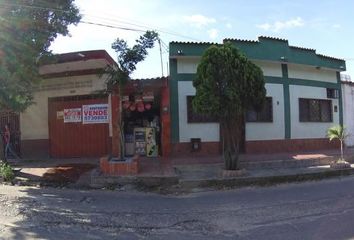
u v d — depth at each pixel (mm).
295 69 21234
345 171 16000
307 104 21812
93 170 15258
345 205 10422
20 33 13984
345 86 23984
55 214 9758
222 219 9242
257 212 9836
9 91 14125
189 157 18031
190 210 10211
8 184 14648
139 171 14664
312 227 8398
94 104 18953
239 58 14422
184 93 18312
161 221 9141
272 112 20203
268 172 15133
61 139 19484
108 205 10906
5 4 13688
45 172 15539
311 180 14844
